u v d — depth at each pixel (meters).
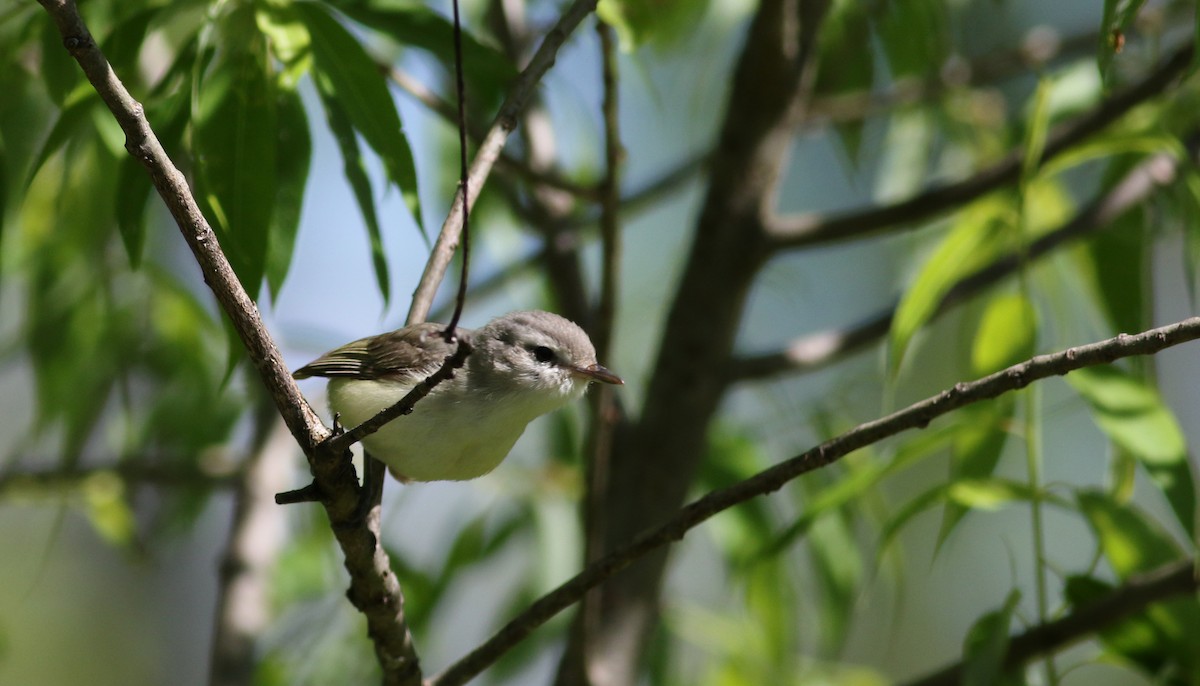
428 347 8.48
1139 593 7.67
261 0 6.84
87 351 11.80
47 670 18.34
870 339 10.59
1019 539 16.86
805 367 10.58
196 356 12.97
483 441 8.32
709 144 13.52
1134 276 10.25
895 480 16.81
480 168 7.02
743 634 11.30
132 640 18.97
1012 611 7.48
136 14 7.20
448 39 7.68
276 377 5.77
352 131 7.18
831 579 10.95
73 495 11.72
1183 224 10.20
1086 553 16.67
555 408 8.88
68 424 11.89
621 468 10.61
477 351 8.48
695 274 10.67
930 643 17.02
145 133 5.32
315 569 12.32
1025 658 7.79
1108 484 9.05
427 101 9.26
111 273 11.84
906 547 16.80
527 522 11.96
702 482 11.43
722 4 11.99
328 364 8.72
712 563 16.66
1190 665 7.98
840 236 10.51
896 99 11.85
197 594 19.55
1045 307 11.77
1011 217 8.38
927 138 12.61
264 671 11.98
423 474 8.30
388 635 6.88
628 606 10.26
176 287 12.32
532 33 12.15
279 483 12.17
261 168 6.60
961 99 12.85
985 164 12.48
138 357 12.59
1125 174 10.67
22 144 8.98
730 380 10.59
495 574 13.79
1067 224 9.99
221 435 13.07
